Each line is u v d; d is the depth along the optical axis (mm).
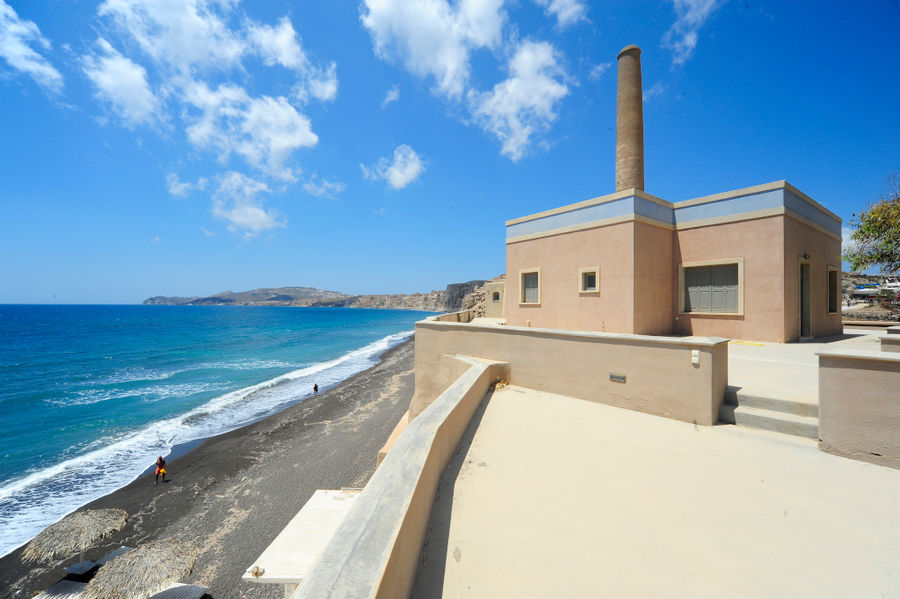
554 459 4234
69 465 15797
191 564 8188
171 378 33719
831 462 4027
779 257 10859
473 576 2406
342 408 22891
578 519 3084
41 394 27875
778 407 5211
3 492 13625
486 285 25359
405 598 2021
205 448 17281
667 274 12688
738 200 11648
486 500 3373
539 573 2443
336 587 1337
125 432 19672
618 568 2496
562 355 6984
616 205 11695
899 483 3557
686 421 5445
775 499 3357
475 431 5125
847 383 4113
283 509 12234
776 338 10883
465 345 9203
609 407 6203
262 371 36844
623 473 3895
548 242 13727
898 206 13930
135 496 13242
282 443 17609
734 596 2248
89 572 9672
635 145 15562
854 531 2889
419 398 11047
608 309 11820
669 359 5641
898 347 6000
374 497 2229
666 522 3035
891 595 2242
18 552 10500
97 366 40188
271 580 4098
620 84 15961
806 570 2469
